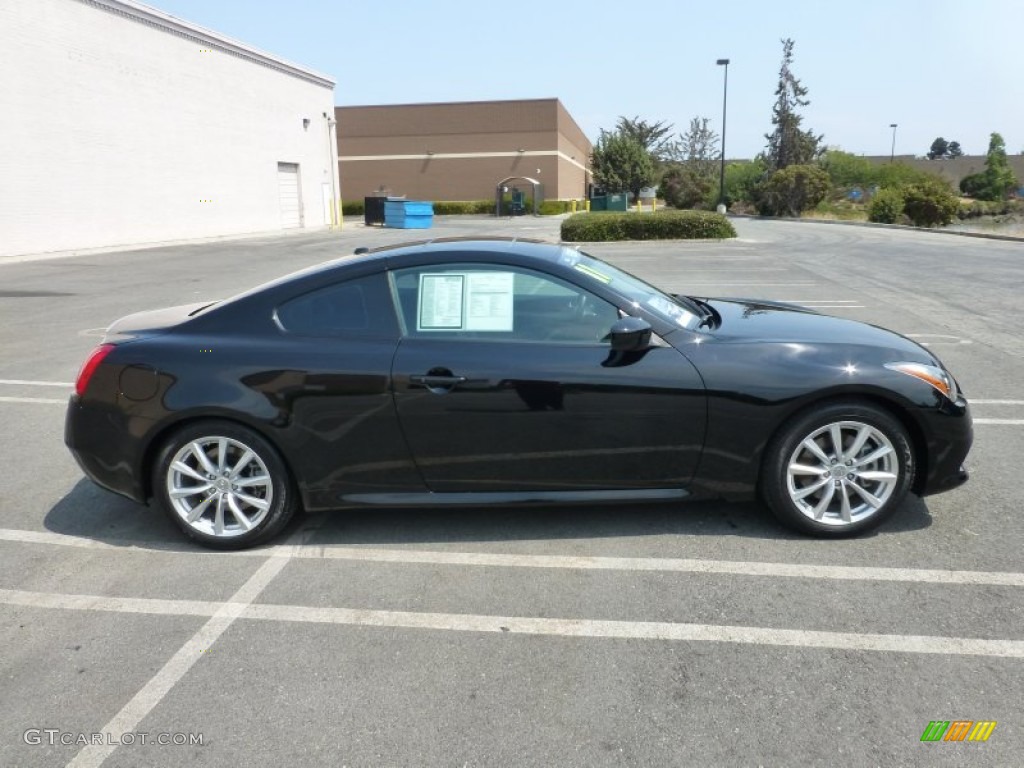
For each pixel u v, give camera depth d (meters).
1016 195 66.94
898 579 3.31
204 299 12.20
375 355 3.61
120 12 22.25
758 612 3.10
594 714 2.54
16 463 5.09
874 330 4.02
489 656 2.87
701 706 2.56
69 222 20.86
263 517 3.74
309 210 35.22
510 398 3.56
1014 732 2.39
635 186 66.56
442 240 4.23
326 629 3.08
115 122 22.34
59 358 8.16
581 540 3.77
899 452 3.57
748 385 3.52
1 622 3.20
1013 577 3.30
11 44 18.64
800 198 48.22
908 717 2.47
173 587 3.45
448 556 3.66
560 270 3.70
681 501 3.76
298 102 33.81
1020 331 8.61
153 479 3.79
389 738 2.45
